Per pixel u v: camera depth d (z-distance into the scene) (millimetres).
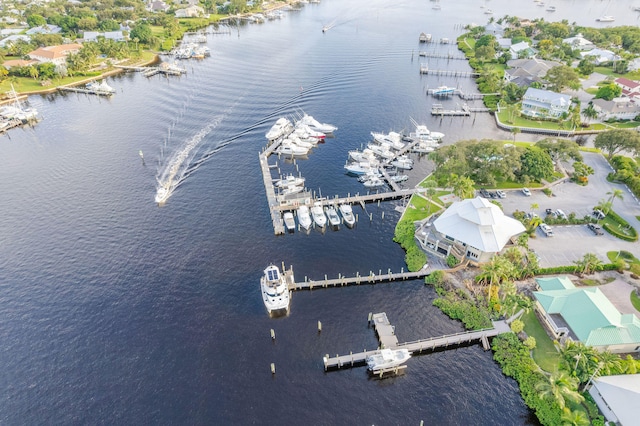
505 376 74000
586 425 58969
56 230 108688
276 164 140375
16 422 66250
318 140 155250
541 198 117812
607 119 165500
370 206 120562
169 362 75938
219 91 196875
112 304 87438
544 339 78000
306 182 131500
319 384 73000
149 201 120125
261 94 193375
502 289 80438
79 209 116688
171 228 109688
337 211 119000
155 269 96562
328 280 92625
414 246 101688
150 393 70688
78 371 74000
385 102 188125
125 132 159375
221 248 103312
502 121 168000
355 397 71125
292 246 104500
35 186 127000
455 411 69000
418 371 75625
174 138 154750
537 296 82688
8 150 148125
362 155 141375
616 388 63875
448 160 121188
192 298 89188
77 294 89750
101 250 102000
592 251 97562
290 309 87250
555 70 184875
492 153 120625
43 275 94438
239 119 169375
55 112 178375
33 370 74062
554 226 106438
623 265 91375
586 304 76875
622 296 85375
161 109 179125
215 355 77438
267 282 88625
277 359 76875
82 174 132875
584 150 143375
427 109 181875
